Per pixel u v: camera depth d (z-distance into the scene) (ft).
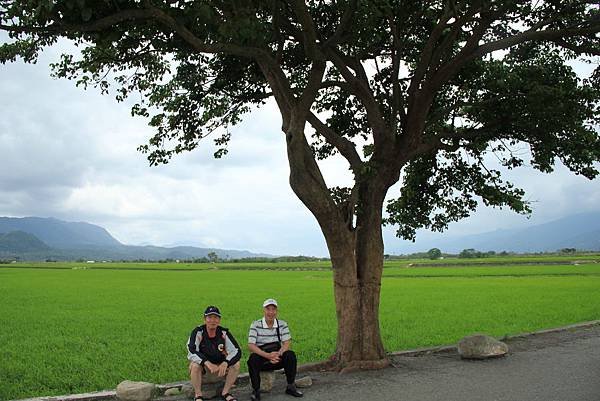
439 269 257.14
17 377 41.96
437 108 47.34
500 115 42.65
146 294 130.00
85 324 73.67
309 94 34.96
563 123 40.96
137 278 213.87
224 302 107.76
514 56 43.73
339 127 47.85
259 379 30.99
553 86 40.68
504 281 164.66
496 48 38.37
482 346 41.19
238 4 29.76
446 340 56.18
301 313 86.33
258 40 29.89
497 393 30.53
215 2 29.81
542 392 30.40
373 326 38.52
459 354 42.06
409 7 39.27
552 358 41.04
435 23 42.57
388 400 29.60
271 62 34.73
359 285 38.75
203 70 43.06
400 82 44.29
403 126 41.63
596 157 41.57
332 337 59.98
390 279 184.75
